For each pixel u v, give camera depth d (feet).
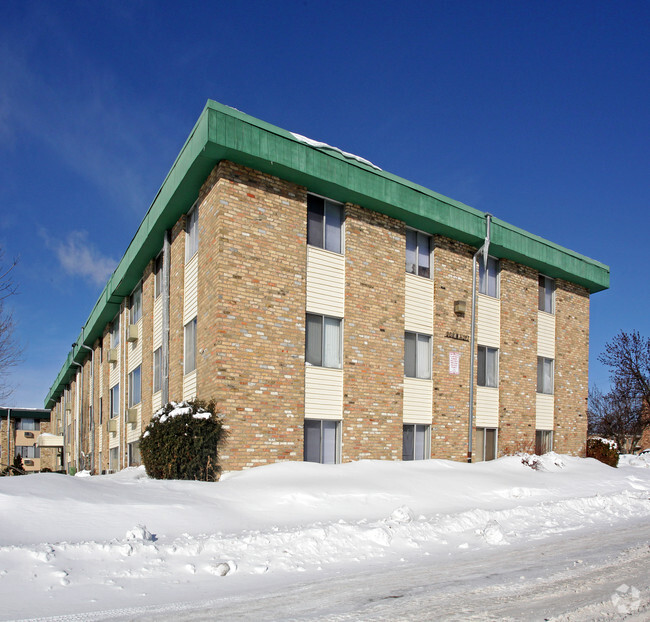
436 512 36.45
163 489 35.32
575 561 24.64
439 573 22.39
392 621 16.28
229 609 17.39
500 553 26.71
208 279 46.19
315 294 50.08
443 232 60.80
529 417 68.90
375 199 52.60
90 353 118.83
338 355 51.67
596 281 79.30
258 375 45.39
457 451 59.93
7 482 30.60
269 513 32.89
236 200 45.52
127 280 78.18
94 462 105.19
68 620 16.15
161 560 22.41
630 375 114.62
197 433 42.09
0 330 63.87
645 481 58.29
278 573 22.17
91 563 21.25
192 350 52.29
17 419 199.00
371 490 39.01
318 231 51.55
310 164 47.88
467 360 62.23
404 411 55.98
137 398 76.02
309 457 48.57
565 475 56.34
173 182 51.78
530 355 70.23
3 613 16.48
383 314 54.80
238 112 44.09
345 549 26.14
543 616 16.66
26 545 22.24
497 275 68.59
